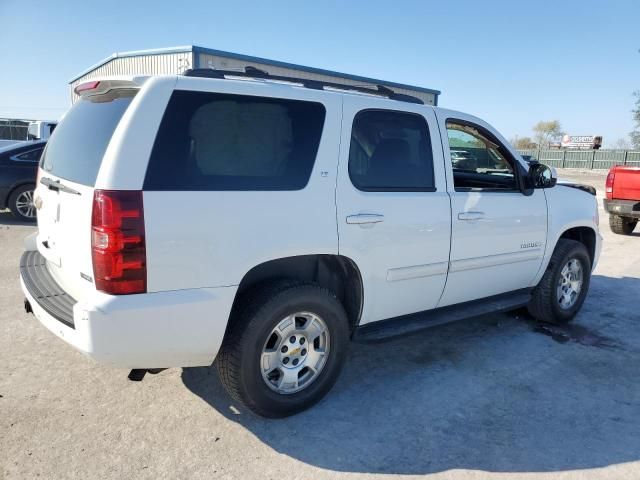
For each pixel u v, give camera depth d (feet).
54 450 9.41
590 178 99.76
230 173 9.51
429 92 93.40
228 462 9.34
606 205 35.53
